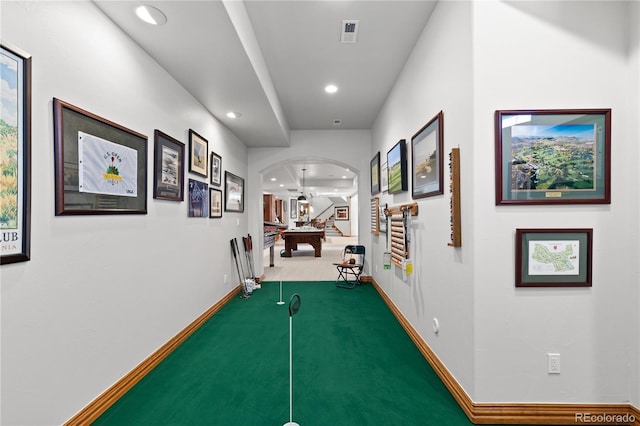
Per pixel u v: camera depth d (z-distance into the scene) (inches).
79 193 66.0
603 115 68.1
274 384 84.5
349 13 93.5
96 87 71.4
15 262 52.6
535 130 68.4
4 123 50.4
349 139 217.5
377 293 183.2
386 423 69.1
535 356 69.2
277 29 101.0
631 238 68.0
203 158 133.2
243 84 113.1
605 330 68.5
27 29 54.7
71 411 64.6
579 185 68.4
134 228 86.2
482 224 69.1
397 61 122.0
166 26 78.6
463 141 73.6
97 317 72.2
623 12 68.1
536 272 68.7
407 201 119.4
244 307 155.8
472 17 69.1
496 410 69.0
